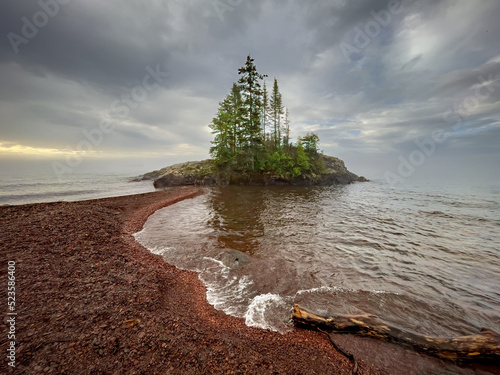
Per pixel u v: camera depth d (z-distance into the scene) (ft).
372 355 14.14
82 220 39.93
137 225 46.44
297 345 15.05
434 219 56.70
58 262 23.26
